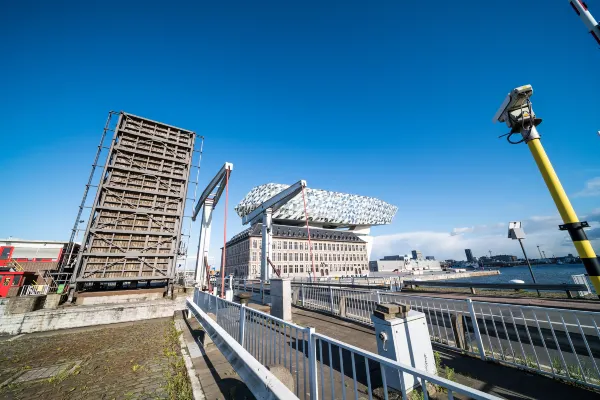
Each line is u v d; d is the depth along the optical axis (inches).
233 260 3176.7
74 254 809.5
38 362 293.1
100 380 232.2
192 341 311.0
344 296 368.2
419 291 717.3
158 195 721.6
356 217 4254.4
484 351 211.9
